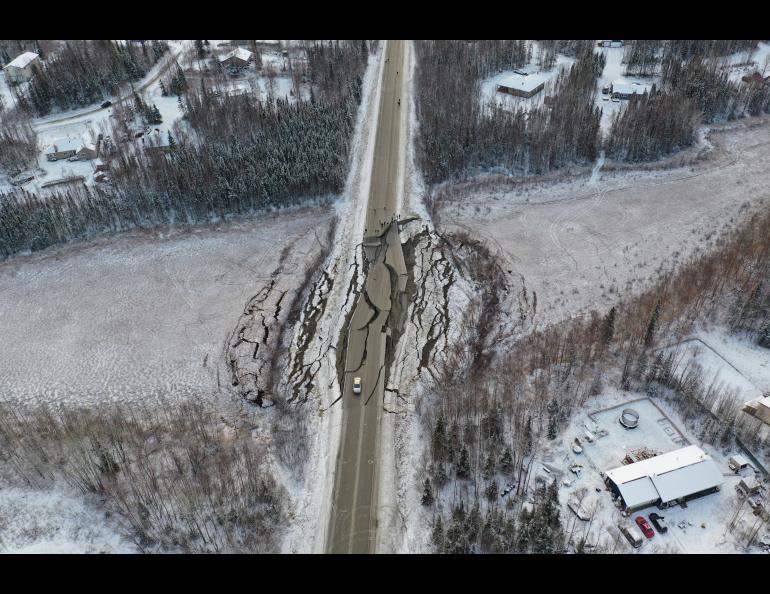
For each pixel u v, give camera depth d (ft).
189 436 242.99
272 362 282.77
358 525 212.23
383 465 233.14
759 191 388.16
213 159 393.50
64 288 324.60
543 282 320.09
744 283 303.07
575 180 404.16
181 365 278.05
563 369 261.65
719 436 228.02
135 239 359.05
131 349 287.07
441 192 395.55
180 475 224.74
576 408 245.65
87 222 360.28
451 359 277.44
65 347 289.12
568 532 202.28
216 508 213.87
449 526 207.00
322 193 388.98
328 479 228.22
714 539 199.72
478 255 342.23
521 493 215.72
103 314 307.58
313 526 212.84
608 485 214.28
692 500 211.20
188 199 371.35
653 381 253.03
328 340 294.25
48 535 208.44
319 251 349.00
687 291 299.38
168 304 312.71
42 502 218.18
